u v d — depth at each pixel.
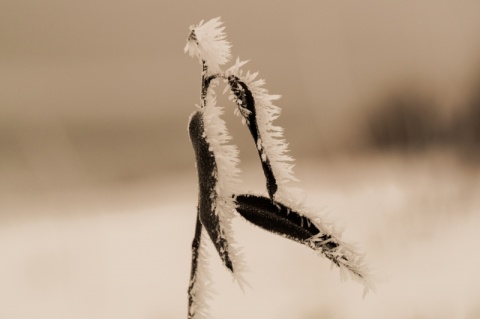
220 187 0.66
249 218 0.66
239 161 0.67
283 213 0.66
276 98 0.67
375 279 0.66
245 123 0.67
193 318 0.68
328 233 0.66
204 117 0.67
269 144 0.67
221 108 0.67
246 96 0.67
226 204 0.66
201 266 0.68
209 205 0.66
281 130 0.67
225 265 0.66
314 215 0.66
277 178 0.66
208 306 0.68
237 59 0.67
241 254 0.66
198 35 0.67
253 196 0.66
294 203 0.66
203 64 0.67
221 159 0.66
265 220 0.66
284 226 0.66
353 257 0.66
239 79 0.67
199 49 0.67
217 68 0.67
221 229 0.66
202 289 0.68
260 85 0.67
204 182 0.67
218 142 0.66
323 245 0.66
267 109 0.67
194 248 0.68
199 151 0.67
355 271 0.66
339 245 0.66
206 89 0.67
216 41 0.67
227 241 0.66
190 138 0.67
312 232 0.66
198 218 0.68
